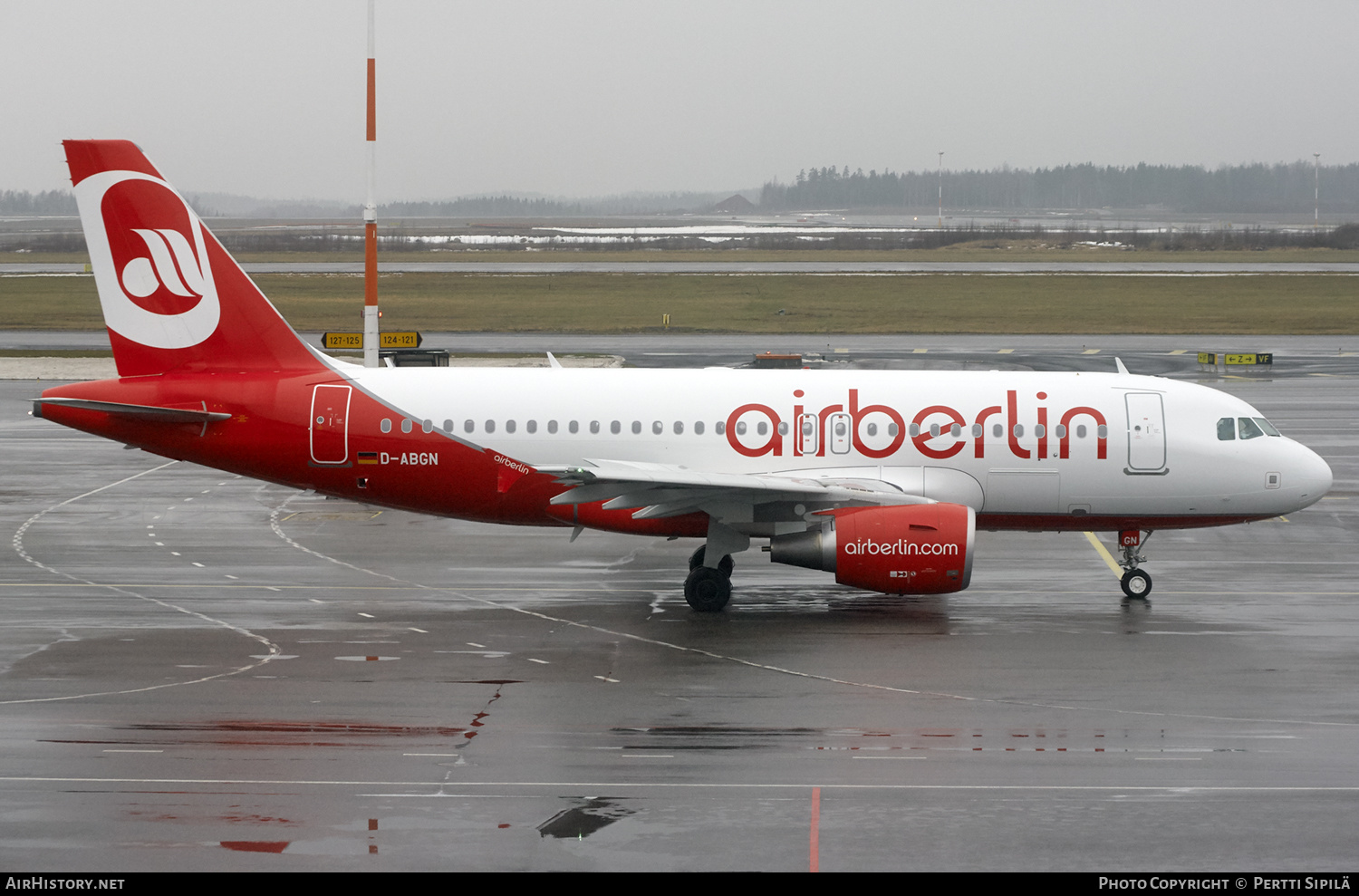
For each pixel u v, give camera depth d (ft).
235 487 328.49
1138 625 206.90
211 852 120.06
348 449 229.04
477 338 655.35
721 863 118.01
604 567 248.52
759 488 204.33
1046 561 256.11
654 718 159.53
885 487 224.53
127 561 249.75
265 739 150.61
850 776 140.05
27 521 286.05
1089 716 160.86
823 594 229.04
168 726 155.33
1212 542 273.13
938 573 208.74
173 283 227.81
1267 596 226.79
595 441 230.48
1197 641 196.65
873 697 168.66
